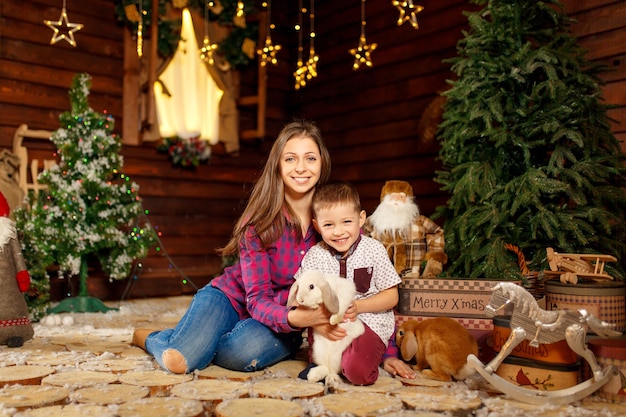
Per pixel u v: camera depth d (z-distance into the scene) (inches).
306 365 98.2
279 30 266.7
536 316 80.6
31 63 205.2
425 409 74.7
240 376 88.8
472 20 134.2
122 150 224.4
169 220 237.6
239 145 257.3
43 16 207.9
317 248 93.1
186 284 232.4
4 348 112.2
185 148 234.2
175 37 233.1
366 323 88.6
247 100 251.0
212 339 91.5
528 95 128.3
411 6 164.7
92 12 219.0
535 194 115.4
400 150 218.1
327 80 250.2
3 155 187.3
